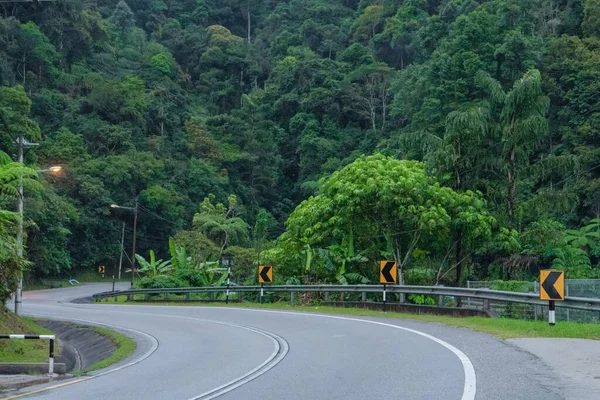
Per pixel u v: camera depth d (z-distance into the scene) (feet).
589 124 168.96
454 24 206.69
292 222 115.96
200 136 295.89
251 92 348.18
